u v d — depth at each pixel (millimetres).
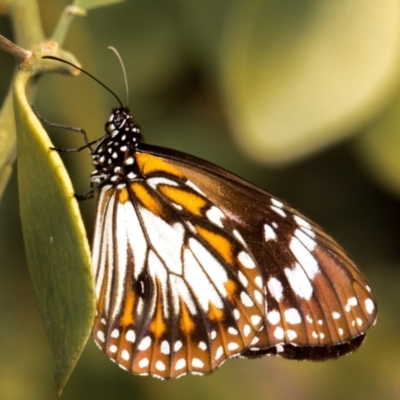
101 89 441
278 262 408
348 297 406
